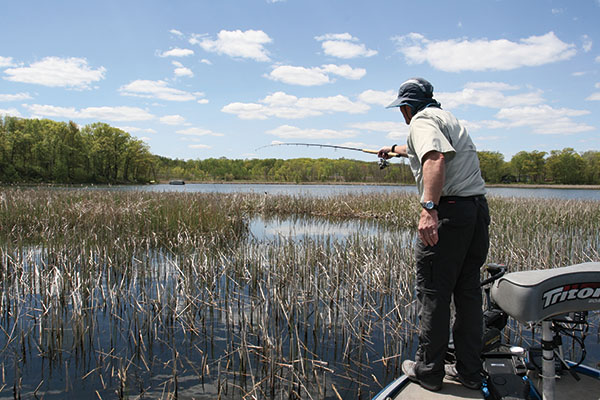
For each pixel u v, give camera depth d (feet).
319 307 16.14
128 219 31.76
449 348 9.09
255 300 16.93
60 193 51.08
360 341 12.38
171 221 32.30
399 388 8.17
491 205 53.47
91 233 26.55
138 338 13.38
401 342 12.13
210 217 34.86
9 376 10.91
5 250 21.65
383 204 55.26
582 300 5.79
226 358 12.13
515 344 12.84
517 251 22.56
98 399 9.84
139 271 20.06
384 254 22.13
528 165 293.43
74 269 18.22
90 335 13.60
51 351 11.96
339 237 34.27
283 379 10.85
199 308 15.79
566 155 289.94
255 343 13.11
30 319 14.88
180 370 11.35
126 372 11.00
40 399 9.82
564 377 8.25
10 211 35.01
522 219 41.01
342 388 10.50
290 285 16.98
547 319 6.15
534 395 7.50
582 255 22.90
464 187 7.54
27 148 212.43
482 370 8.16
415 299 16.76
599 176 283.59
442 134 7.38
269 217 51.96
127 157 262.67
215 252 24.35
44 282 16.84
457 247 7.58
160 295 16.22
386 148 11.24
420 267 8.00
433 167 7.04
